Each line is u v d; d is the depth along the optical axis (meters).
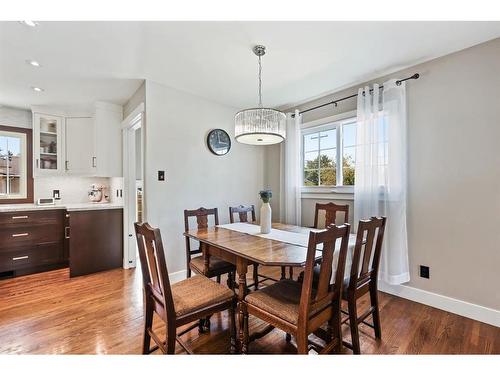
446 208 2.17
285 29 1.81
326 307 1.41
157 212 2.76
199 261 2.26
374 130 2.53
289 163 3.43
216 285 1.65
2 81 2.68
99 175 3.35
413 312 2.14
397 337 1.78
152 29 1.79
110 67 2.38
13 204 3.44
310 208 3.36
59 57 2.18
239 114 2.11
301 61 2.29
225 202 3.45
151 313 1.52
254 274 2.54
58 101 3.29
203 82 2.75
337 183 3.11
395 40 1.96
